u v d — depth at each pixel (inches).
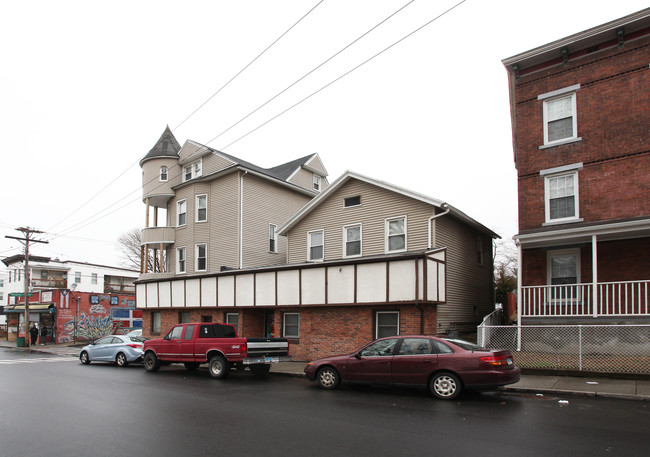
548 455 237.6
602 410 345.7
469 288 844.0
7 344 1563.7
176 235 1148.5
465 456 237.5
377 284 646.5
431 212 740.7
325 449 252.1
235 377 586.2
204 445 262.7
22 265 2369.6
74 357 1016.9
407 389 457.7
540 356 563.8
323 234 874.8
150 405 384.8
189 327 629.6
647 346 540.4
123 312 1684.3
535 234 634.2
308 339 729.6
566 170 657.6
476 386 384.8
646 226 557.3
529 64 705.6
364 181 814.5
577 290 604.1
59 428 306.5
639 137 613.3
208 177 1096.2
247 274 822.5
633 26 625.9
